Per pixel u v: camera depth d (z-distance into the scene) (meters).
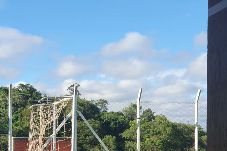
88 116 79.81
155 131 58.84
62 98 40.91
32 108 44.72
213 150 3.86
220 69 3.84
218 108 3.83
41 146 41.34
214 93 3.89
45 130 43.31
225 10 3.82
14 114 74.62
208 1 4.06
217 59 3.88
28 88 84.75
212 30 3.97
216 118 3.85
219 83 3.84
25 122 70.06
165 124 58.88
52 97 42.28
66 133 58.00
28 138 48.25
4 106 75.06
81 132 70.94
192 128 59.75
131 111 83.81
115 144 70.06
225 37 3.80
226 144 3.73
